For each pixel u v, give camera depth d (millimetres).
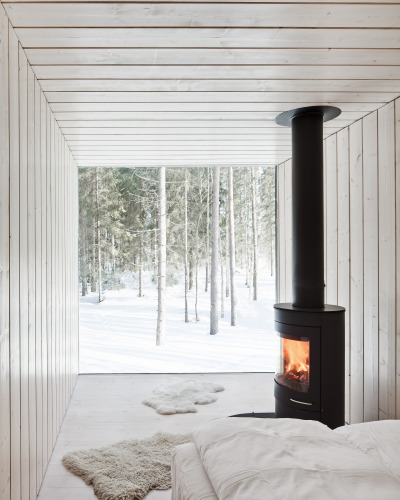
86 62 1835
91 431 2648
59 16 1462
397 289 2266
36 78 1990
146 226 10352
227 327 9258
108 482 1994
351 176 2809
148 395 3348
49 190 2381
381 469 1142
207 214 9812
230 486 1071
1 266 1413
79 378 3838
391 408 2318
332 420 2295
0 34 1391
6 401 1461
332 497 981
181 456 1418
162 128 2816
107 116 2562
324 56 1804
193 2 1393
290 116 2559
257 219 11062
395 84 2107
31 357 1860
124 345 7723
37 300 2014
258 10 1445
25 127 1771
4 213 1452
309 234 2439
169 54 1770
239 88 2146
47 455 2211
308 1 1396
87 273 11641
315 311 2301
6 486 1450
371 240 2541
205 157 3760
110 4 1392
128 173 10547
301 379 2363
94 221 10805
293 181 2535
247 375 3920
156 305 11242
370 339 2557
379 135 2453
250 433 1380
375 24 1547
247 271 12359
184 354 7016
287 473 1100
